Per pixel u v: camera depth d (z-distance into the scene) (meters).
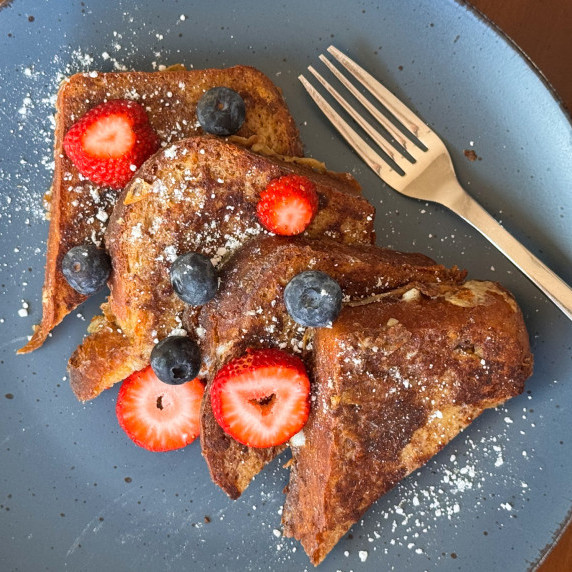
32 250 0.29
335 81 0.28
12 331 0.29
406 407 0.25
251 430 0.24
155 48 0.28
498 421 0.28
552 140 0.27
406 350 0.24
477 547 0.28
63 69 0.28
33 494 0.29
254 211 0.25
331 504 0.25
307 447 0.26
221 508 0.29
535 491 0.27
